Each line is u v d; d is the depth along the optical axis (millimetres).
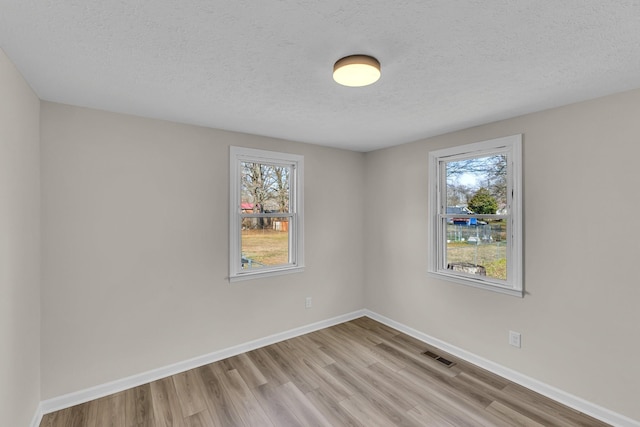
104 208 2402
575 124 2230
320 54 1589
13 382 1662
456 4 1187
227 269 3018
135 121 2539
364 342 3348
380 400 2330
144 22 1308
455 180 3143
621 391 2023
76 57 1610
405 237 3586
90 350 2348
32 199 1992
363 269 4160
